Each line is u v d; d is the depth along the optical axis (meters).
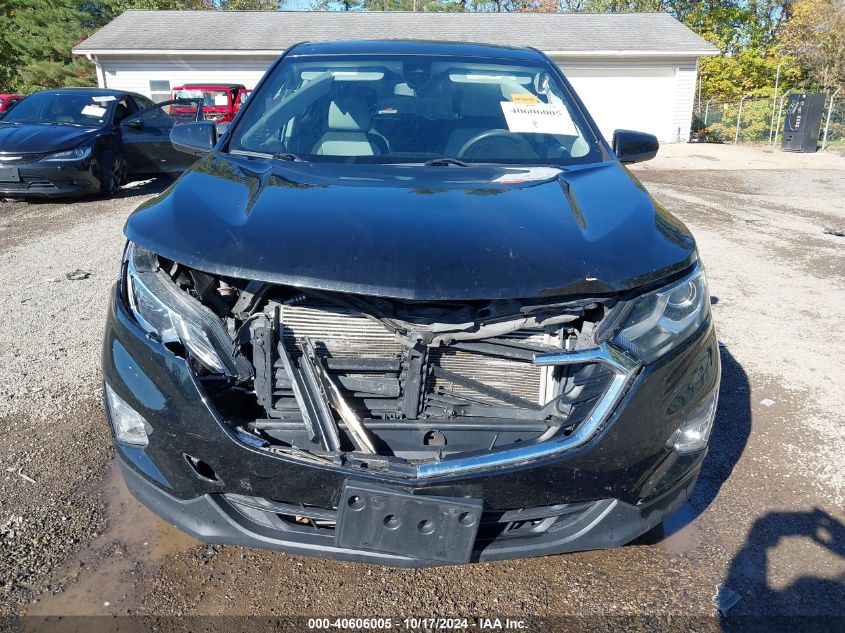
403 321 2.16
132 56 23.06
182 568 2.58
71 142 9.33
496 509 2.08
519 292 2.03
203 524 2.21
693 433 2.36
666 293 2.26
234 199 2.46
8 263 6.49
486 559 2.14
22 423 3.52
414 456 2.24
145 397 2.19
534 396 2.36
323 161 3.07
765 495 3.14
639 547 2.79
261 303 2.27
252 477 2.10
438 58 3.80
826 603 2.50
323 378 2.23
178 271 2.34
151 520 2.84
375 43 3.96
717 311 5.62
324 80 3.61
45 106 10.30
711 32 32.62
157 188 11.03
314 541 2.15
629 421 2.12
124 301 2.39
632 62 22.36
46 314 5.11
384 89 3.56
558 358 2.10
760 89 28.86
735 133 23.38
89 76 29.89
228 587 2.50
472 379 2.33
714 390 2.41
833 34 26.03
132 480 2.33
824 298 6.00
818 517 2.99
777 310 5.66
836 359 4.68
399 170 2.92
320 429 2.11
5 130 9.49
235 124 3.41
